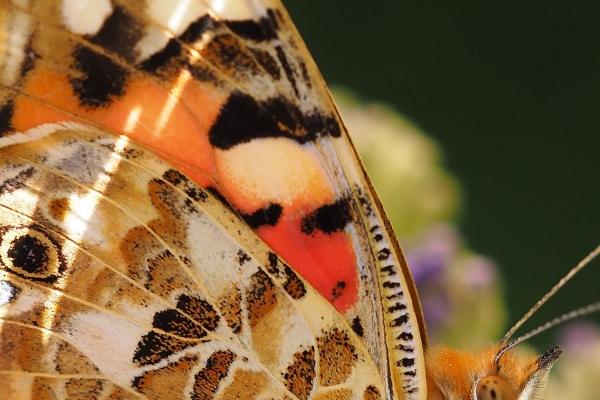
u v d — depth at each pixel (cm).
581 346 19
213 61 15
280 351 15
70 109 15
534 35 40
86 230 15
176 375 15
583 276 31
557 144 38
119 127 15
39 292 15
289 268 15
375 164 19
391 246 15
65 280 15
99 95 15
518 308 31
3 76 15
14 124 15
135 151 15
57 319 15
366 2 39
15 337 15
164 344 15
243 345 15
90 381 15
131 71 15
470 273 19
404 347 16
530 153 37
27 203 15
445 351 16
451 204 19
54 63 15
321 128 15
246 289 15
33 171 15
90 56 15
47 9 15
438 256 19
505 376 16
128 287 15
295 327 15
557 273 33
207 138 15
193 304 15
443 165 21
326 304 15
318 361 15
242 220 15
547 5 41
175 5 15
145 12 15
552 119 38
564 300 31
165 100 15
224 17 15
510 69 39
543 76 39
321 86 15
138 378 15
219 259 15
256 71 15
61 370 15
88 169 15
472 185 37
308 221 15
